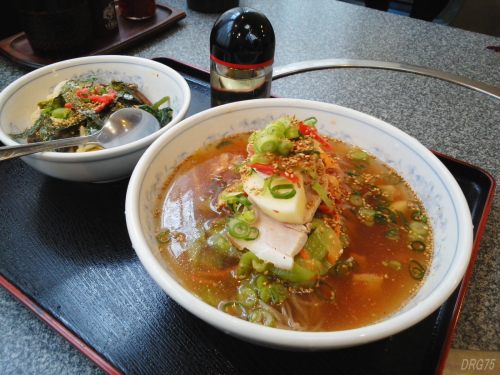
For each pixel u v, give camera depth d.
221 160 0.28
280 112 0.29
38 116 0.32
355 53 0.50
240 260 0.22
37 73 0.33
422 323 0.21
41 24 0.38
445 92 0.43
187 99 0.30
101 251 0.24
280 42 0.52
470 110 0.40
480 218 0.26
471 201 0.28
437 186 0.24
